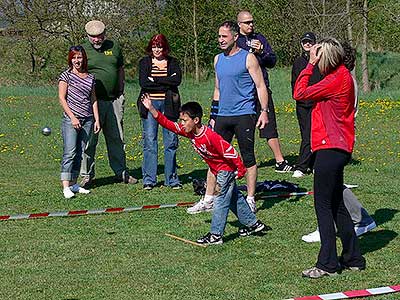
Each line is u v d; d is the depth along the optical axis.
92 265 6.78
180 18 37.62
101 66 10.91
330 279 6.29
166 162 10.82
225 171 7.41
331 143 6.24
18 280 6.33
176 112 10.62
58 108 22.81
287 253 7.14
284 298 5.82
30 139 16.36
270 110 12.27
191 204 9.50
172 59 10.66
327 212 6.37
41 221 8.65
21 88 29.81
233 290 6.02
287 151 14.68
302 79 6.34
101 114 11.07
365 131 16.94
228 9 37.66
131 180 11.32
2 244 7.58
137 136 16.83
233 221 8.47
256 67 8.45
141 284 6.20
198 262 6.85
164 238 7.78
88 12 36.03
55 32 36.03
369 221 7.54
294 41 35.38
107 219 8.73
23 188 10.91
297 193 10.02
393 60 36.06
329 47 6.26
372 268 6.61
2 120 19.73
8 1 36.16
